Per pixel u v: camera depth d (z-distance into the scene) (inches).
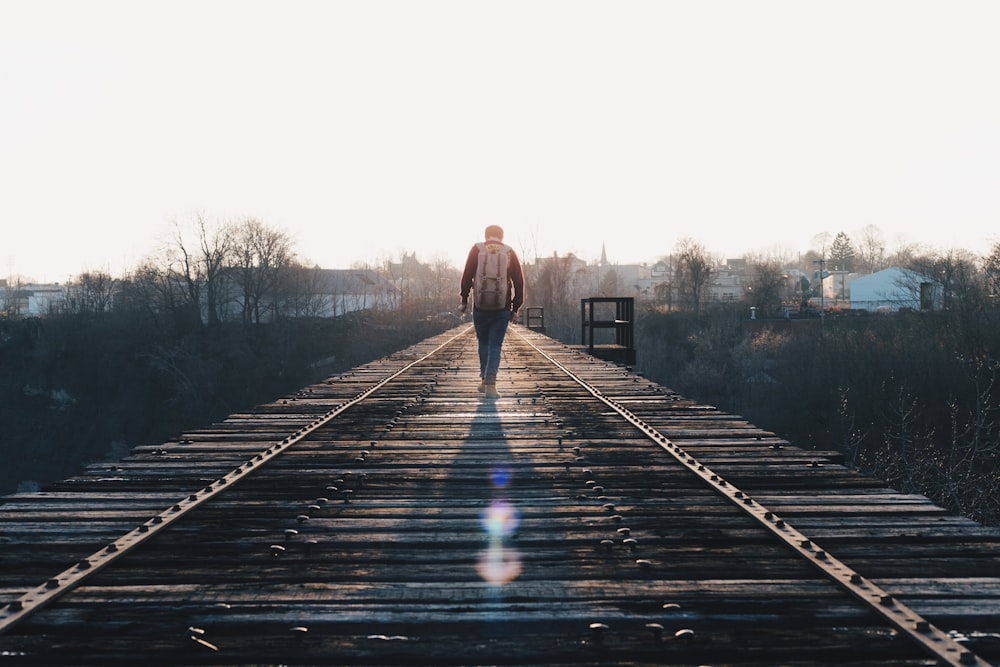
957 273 1916.8
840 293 4099.4
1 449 2177.7
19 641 105.7
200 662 100.8
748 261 6555.1
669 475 215.0
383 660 101.7
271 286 2839.6
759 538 153.6
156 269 2684.5
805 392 1686.8
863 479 207.3
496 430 296.7
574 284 3075.8
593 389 431.8
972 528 157.9
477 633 110.3
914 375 1503.4
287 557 143.0
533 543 151.6
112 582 129.6
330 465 231.5
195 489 197.5
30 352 2455.7
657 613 115.6
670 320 2551.7
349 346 2783.0
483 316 395.5
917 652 102.3
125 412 2340.1
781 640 105.7
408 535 156.6
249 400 2434.8
